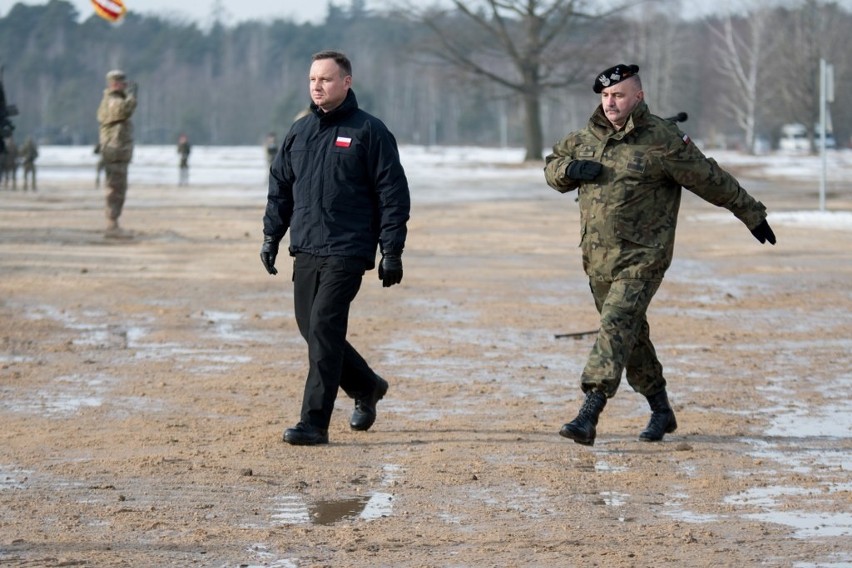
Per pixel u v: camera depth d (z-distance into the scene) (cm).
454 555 1004
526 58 12800
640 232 1353
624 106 1343
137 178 9212
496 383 1775
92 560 983
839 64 19388
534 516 1120
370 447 1386
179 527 1077
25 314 2380
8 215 4984
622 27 12912
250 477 1248
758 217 1359
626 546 1030
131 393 1683
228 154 17750
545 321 2380
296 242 1379
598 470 1289
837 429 1498
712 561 988
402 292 2783
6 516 1105
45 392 1684
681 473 1280
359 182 1363
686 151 1333
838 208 5722
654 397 1434
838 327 2319
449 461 1323
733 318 2433
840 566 977
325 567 971
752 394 1706
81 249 3609
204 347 2059
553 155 1403
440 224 4919
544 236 4359
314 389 1389
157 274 3041
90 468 1280
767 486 1229
